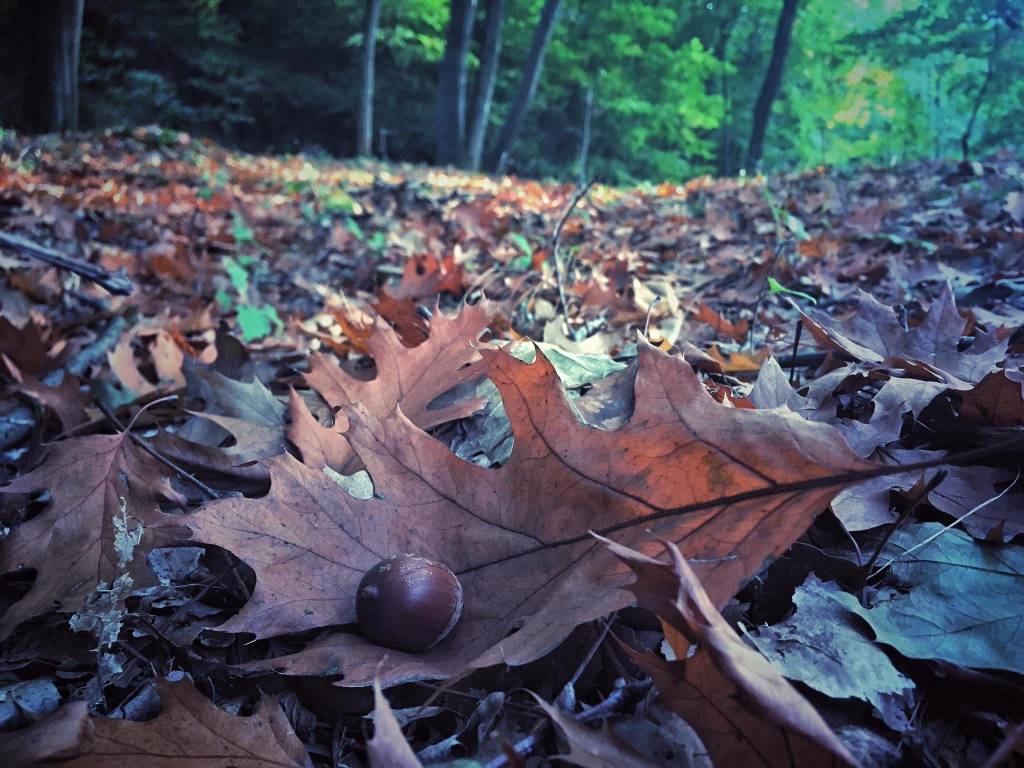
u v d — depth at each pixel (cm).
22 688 18
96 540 22
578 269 60
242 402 29
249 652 20
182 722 15
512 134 324
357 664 16
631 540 16
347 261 77
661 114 382
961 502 20
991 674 16
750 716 12
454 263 52
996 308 36
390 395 27
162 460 24
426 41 373
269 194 136
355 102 398
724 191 126
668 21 384
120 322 43
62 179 122
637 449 17
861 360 26
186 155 190
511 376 18
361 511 19
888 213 75
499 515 18
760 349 34
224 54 379
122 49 358
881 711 15
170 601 21
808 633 17
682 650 13
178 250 64
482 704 16
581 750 12
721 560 15
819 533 20
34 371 37
